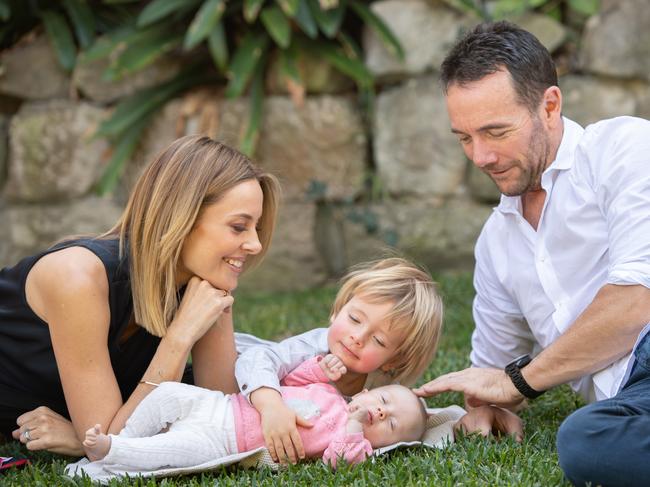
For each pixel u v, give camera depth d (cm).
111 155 609
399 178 599
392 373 297
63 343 255
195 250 264
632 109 567
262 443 257
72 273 254
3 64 623
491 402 272
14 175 623
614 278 245
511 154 259
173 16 612
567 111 573
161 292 265
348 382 294
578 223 267
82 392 257
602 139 263
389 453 267
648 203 248
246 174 265
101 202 617
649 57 560
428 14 588
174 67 617
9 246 626
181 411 257
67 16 643
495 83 253
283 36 568
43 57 623
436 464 246
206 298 265
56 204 623
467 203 592
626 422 215
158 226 258
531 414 312
